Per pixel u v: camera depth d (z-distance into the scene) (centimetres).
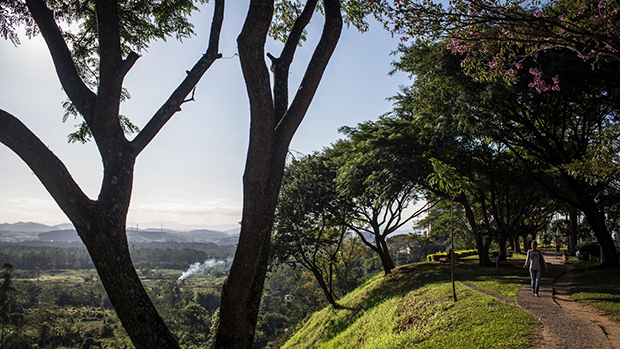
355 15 676
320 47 457
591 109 1445
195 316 6475
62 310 7244
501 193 2416
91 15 611
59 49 419
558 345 674
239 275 402
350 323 1758
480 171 2056
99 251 365
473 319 917
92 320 7075
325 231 2689
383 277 2388
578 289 1096
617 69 1182
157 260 16812
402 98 1986
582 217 2998
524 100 1397
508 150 1961
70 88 413
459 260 2533
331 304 2294
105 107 390
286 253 2170
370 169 2011
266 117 395
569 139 1792
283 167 434
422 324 1073
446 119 1579
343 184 2142
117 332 6475
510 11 555
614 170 802
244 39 379
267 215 412
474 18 568
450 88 1480
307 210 2186
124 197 387
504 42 645
